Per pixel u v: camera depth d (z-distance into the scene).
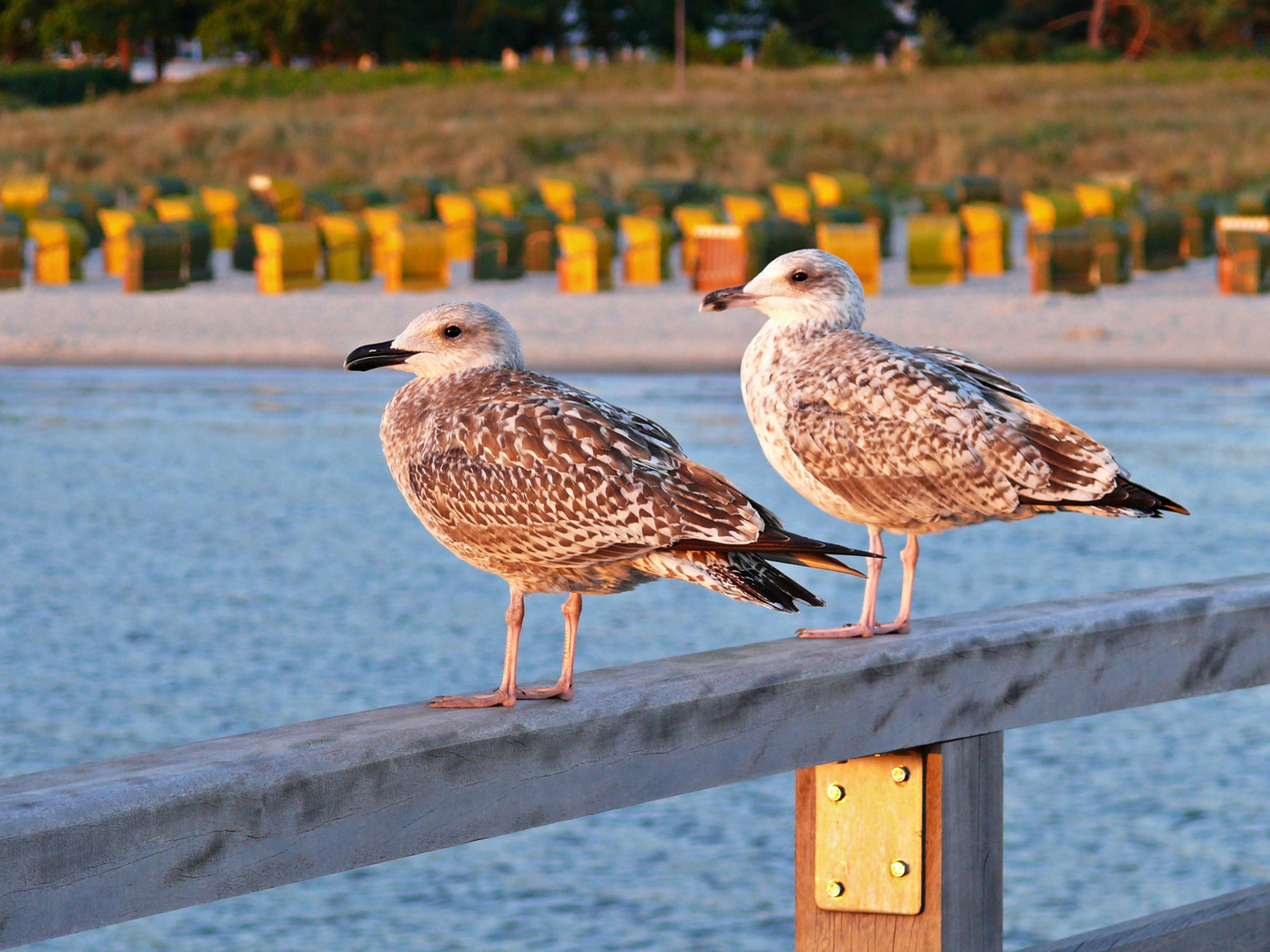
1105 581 14.05
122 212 37.84
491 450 4.56
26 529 16.45
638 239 35.47
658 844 9.09
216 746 3.27
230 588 14.18
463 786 3.43
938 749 4.07
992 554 15.24
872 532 5.67
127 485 18.52
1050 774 9.89
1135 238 36.19
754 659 3.92
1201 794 9.50
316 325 30.89
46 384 25.94
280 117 69.69
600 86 82.88
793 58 94.00
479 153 57.09
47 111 79.69
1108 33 107.00
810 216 37.03
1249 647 4.60
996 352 27.19
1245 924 4.52
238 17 98.75
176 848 3.06
